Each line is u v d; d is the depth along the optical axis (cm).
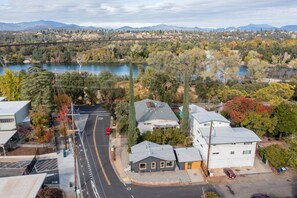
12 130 3472
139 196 2441
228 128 3184
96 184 2609
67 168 2888
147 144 3103
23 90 4338
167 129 3519
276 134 3628
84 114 4756
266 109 3547
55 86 4947
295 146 2958
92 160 3086
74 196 2392
